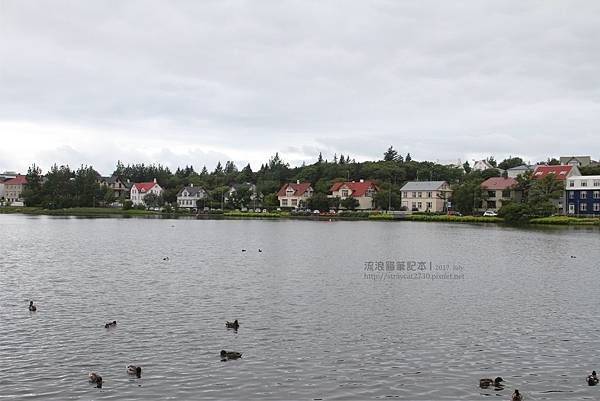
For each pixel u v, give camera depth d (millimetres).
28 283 53031
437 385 27797
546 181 165625
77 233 117625
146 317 39812
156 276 57688
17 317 39562
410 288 51656
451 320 39750
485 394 26812
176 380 28062
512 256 77500
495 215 173375
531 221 157250
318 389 27188
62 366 29859
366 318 40062
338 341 34438
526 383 28109
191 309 42344
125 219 185750
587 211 172500
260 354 31875
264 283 53812
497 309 43281
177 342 33938
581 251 84250
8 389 26859
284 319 39531
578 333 36625
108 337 34875
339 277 57719
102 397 26078
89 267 64125
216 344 33625
